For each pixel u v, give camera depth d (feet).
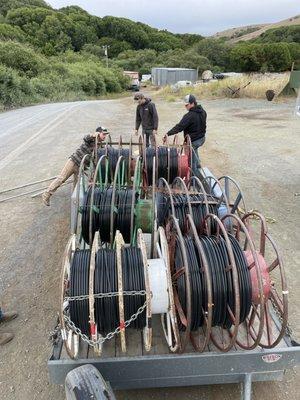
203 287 10.95
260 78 108.68
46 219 24.58
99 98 189.78
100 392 9.68
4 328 15.14
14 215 25.32
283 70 286.46
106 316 10.84
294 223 24.23
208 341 10.91
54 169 35.19
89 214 15.62
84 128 58.80
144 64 341.62
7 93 96.94
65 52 293.43
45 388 12.63
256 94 100.63
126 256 11.44
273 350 11.07
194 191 18.54
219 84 111.75
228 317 11.16
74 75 181.88
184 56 303.89
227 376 11.63
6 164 37.42
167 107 92.27
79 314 10.75
